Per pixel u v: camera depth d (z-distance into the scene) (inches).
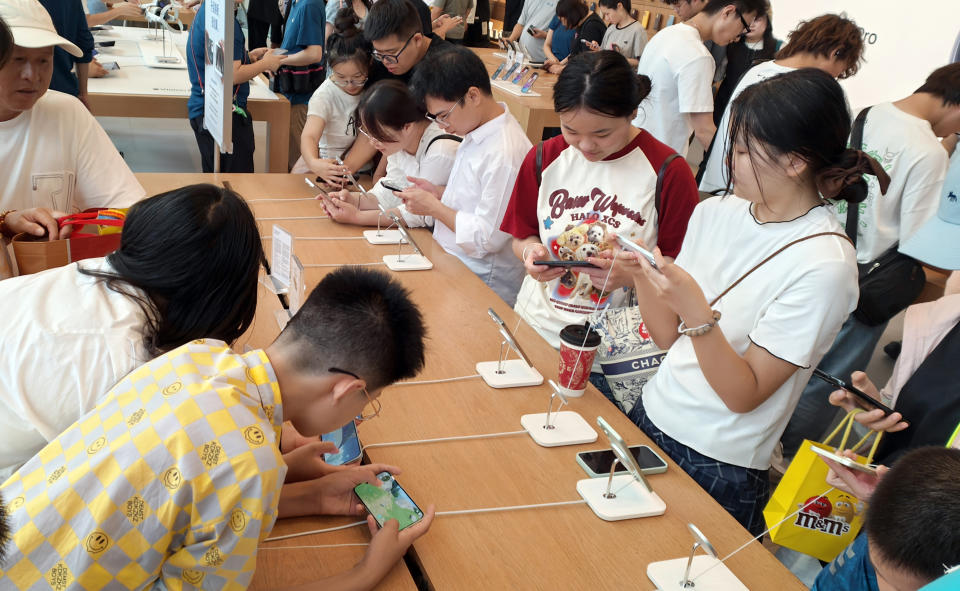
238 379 37.2
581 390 66.8
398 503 49.8
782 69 109.6
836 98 48.5
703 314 51.9
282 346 39.6
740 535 51.8
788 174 50.8
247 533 34.3
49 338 40.6
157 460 33.2
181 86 164.9
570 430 61.1
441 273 91.0
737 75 176.6
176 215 42.2
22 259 62.3
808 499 51.6
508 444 59.2
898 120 95.9
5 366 40.2
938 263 66.6
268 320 74.0
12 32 64.9
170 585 35.6
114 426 34.6
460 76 84.4
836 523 51.7
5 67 65.9
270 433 35.8
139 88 157.3
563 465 57.4
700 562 48.1
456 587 44.4
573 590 45.1
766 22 155.0
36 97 69.5
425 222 105.7
